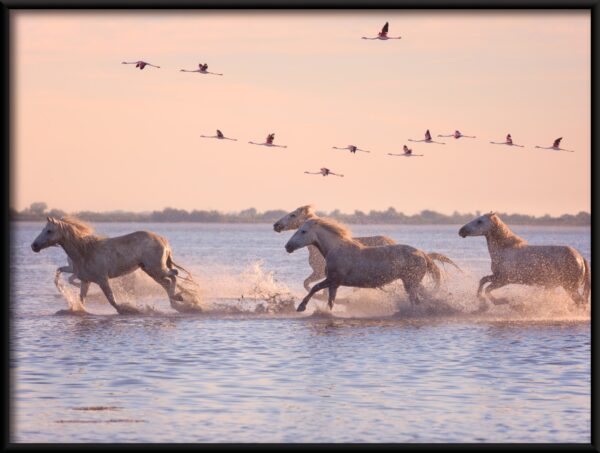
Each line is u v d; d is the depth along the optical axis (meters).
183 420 37.22
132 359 50.53
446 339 58.41
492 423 37.09
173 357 51.25
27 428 35.97
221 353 52.72
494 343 56.81
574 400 41.06
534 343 56.81
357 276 70.38
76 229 72.19
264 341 57.41
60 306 79.88
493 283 72.12
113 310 76.62
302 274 131.75
